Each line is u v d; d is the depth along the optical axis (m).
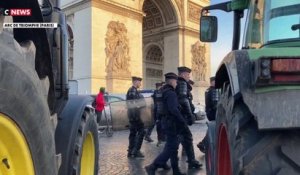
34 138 2.74
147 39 51.34
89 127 5.61
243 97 2.71
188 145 10.20
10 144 2.54
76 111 5.12
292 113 2.53
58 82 4.45
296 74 2.62
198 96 47.50
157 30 50.12
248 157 2.55
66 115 5.02
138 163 11.28
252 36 3.98
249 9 4.27
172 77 9.00
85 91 36.59
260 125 2.53
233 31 5.33
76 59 38.22
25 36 3.34
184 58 47.72
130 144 12.52
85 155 5.69
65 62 4.56
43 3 4.38
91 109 5.89
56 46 4.38
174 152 8.97
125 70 39.09
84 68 37.12
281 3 3.47
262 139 2.62
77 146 4.89
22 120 2.57
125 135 20.12
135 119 12.38
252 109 2.63
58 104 4.52
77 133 4.98
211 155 5.21
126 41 39.69
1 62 2.24
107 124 19.42
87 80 36.59
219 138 3.87
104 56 37.44
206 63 50.59
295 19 3.36
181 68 10.17
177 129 8.98
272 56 2.62
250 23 4.11
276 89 2.65
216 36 5.62
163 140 15.12
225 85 3.72
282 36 3.38
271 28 3.47
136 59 40.88
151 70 53.81
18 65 2.45
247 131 2.70
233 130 2.78
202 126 24.67
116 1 39.06
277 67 2.59
